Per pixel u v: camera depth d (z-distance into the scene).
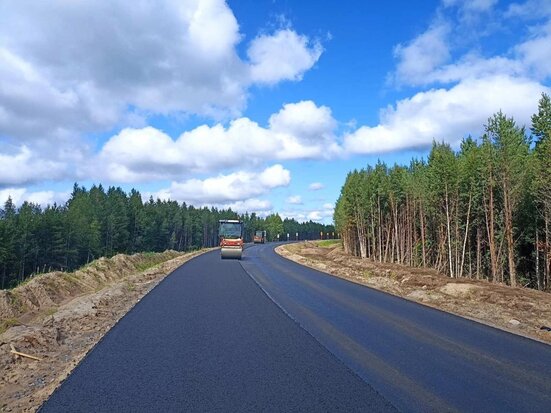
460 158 41.06
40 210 66.38
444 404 5.46
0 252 50.62
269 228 162.38
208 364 6.92
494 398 5.72
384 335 9.44
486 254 39.00
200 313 11.50
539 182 29.42
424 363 7.32
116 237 77.94
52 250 61.00
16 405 5.38
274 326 10.02
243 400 5.40
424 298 16.02
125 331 9.27
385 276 26.44
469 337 9.44
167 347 7.95
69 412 4.97
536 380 6.53
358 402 5.44
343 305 13.66
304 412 5.07
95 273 25.80
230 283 18.86
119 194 93.00
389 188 55.09
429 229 47.47
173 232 101.38
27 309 16.77
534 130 33.03
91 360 7.08
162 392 5.64
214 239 136.62
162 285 17.75
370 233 60.47
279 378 6.30
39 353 8.00
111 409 5.06
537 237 31.91
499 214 34.88
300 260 39.03
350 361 7.30
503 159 31.38
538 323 11.61
